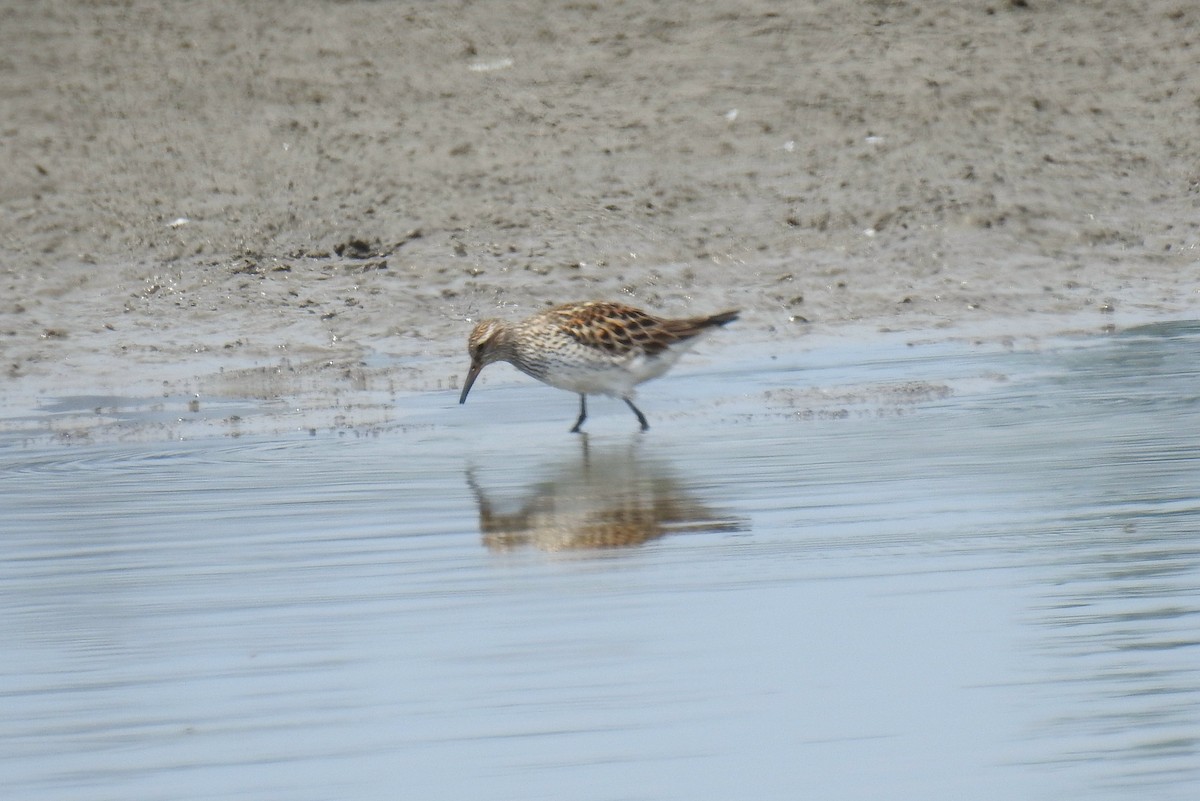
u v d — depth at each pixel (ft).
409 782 22.54
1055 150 74.28
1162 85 80.07
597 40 84.79
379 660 26.76
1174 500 35.68
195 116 77.61
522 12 88.22
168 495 38.60
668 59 82.64
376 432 45.83
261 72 81.92
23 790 22.48
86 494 38.91
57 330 58.03
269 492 38.65
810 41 84.38
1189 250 66.23
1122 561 31.30
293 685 25.85
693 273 63.87
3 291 61.93
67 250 65.51
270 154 73.87
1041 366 52.11
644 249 65.62
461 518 35.76
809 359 54.44
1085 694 25.07
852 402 48.01
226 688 25.76
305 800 22.08
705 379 52.16
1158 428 43.01
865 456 40.86
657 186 70.90
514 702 25.02
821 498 36.68
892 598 29.43
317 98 79.30
